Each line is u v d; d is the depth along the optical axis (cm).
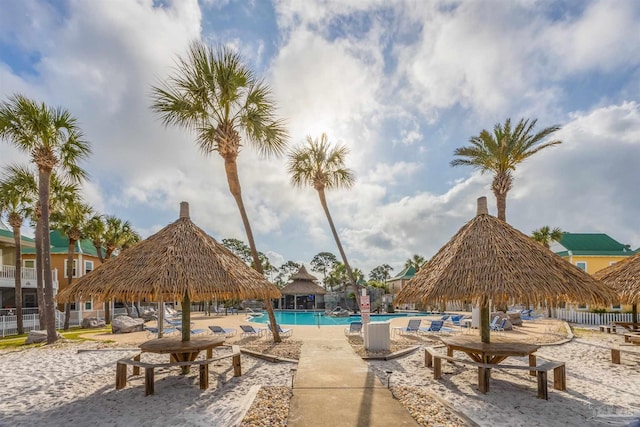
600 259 2886
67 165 1562
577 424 548
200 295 742
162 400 680
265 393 685
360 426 524
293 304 4447
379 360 1022
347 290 4288
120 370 761
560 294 660
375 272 9256
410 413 576
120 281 727
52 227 2325
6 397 720
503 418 572
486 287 679
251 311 3800
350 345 1264
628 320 2020
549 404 639
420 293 778
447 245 888
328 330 1805
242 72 1240
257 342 1356
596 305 729
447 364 949
